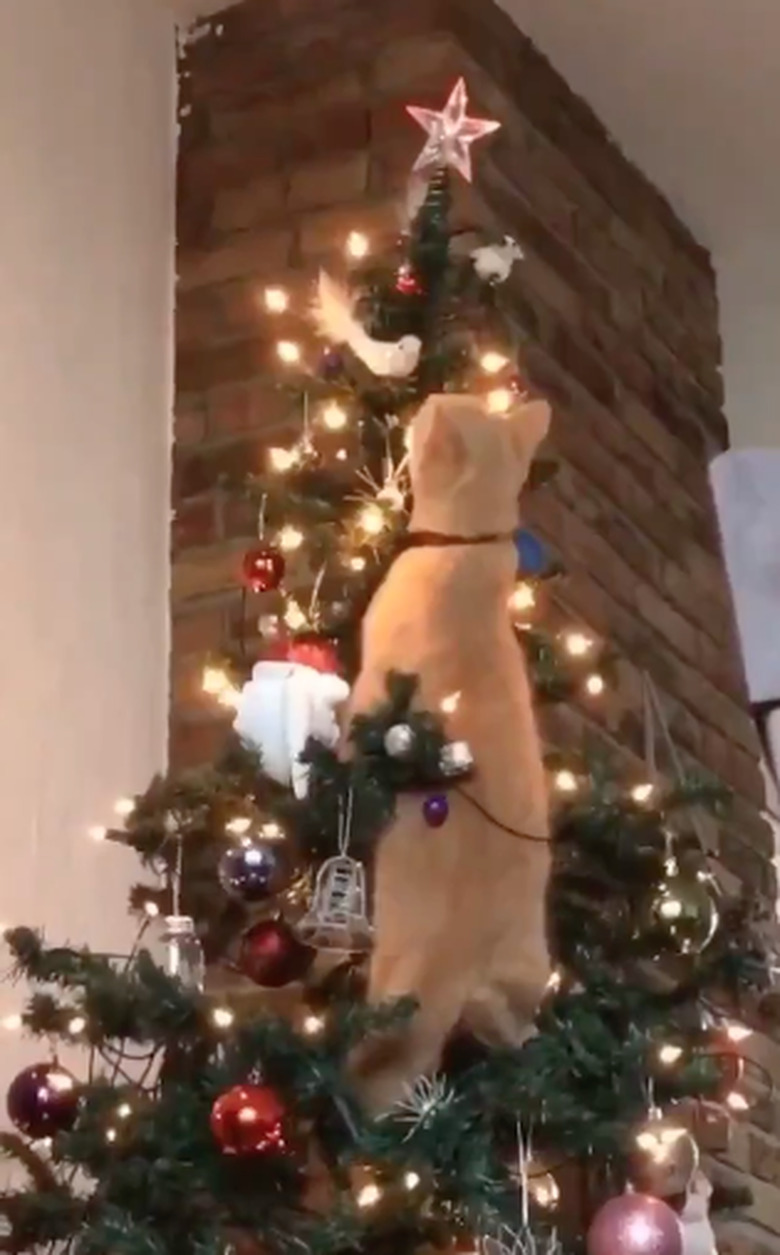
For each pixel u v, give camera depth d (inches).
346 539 69.6
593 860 67.7
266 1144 56.7
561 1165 63.9
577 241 105.3
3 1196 61.9
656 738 99.5
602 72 108.4
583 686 73.4
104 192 94.7
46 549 84.0
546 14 103.0
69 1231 61.1
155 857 69.3
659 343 114.2
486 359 73.4
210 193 100.5
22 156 88.4
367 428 70.8
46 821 80.0
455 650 62.9
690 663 107.0
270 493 70.8
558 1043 60.0
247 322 96.5
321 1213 60.1
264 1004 72.6
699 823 97.2
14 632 80.7
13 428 83.6
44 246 88.7
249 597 90.2
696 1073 62.3
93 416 89.7
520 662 65.0
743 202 121.3
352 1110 59.2
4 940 67.2
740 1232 89.7
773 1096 94.7
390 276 72.9
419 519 64.9
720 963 66.5
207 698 89.6
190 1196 59.7
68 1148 59.5
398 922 61.1
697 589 110.3
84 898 81.1
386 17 98.7
